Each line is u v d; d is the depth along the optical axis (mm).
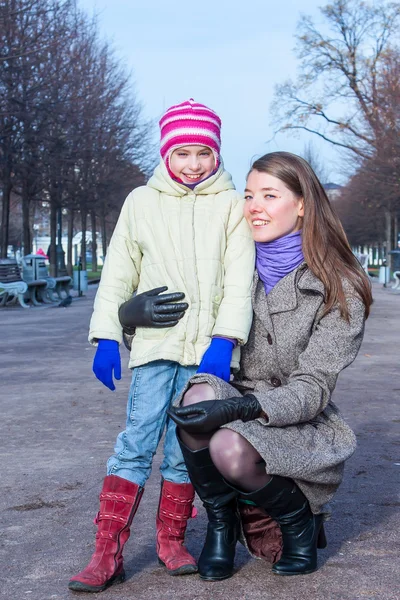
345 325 3107
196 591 3035
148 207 3316
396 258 33781
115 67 34250
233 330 3096
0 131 22938
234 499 3164
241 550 3531
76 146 28734
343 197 71438
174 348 3180
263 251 3246
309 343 3115
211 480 3037
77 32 26688
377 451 5367
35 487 4613
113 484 3170
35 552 3557
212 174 3320
